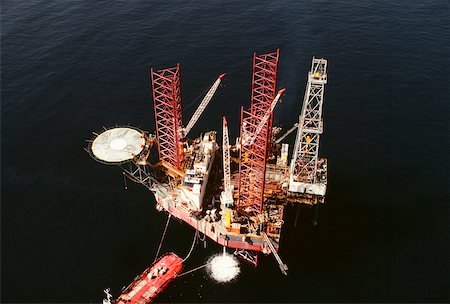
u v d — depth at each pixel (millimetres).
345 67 119688
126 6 145375
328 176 92688
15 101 110312
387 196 88750
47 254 79500
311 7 144250
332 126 103688
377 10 142250
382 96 111000
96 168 95312
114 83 115688
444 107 107500
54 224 84562
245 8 144125
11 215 85938
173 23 137000
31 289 74188
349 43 128000
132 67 120500
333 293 73562
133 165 96438
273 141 97000
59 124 104750
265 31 133375
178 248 81250
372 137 100938
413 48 125500
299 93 111875
